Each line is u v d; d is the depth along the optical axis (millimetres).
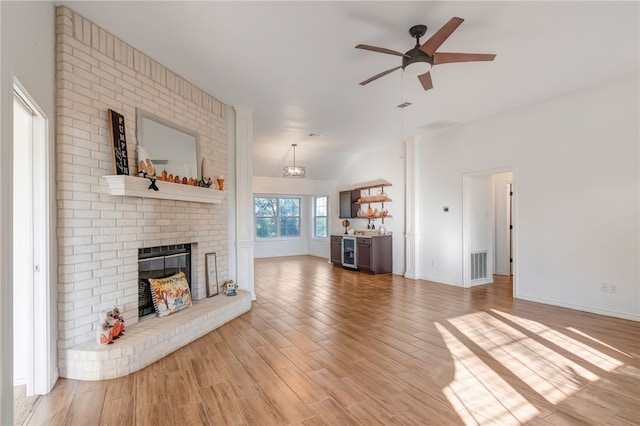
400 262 7133
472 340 3273
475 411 2088
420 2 2471
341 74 3707
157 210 3322
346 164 8891
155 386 2400
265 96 4359
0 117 1482
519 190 4875
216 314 3641
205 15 2621
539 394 2277
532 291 4742
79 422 1980
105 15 2625
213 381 2475
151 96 3320
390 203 7426
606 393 2279
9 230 1552
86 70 2672
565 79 3891
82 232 2625
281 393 2307
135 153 3104
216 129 4395
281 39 2990
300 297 5113
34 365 2268
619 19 2682
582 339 3260
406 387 2383
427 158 6434
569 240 4320
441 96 4410
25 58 1928
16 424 1959
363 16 2648
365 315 4145
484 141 5367
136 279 3100
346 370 2650
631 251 3789
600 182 4027
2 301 1467
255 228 10320
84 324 2639
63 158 2494
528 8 2539
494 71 3656
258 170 8539
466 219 5746
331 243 8609
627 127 3803
